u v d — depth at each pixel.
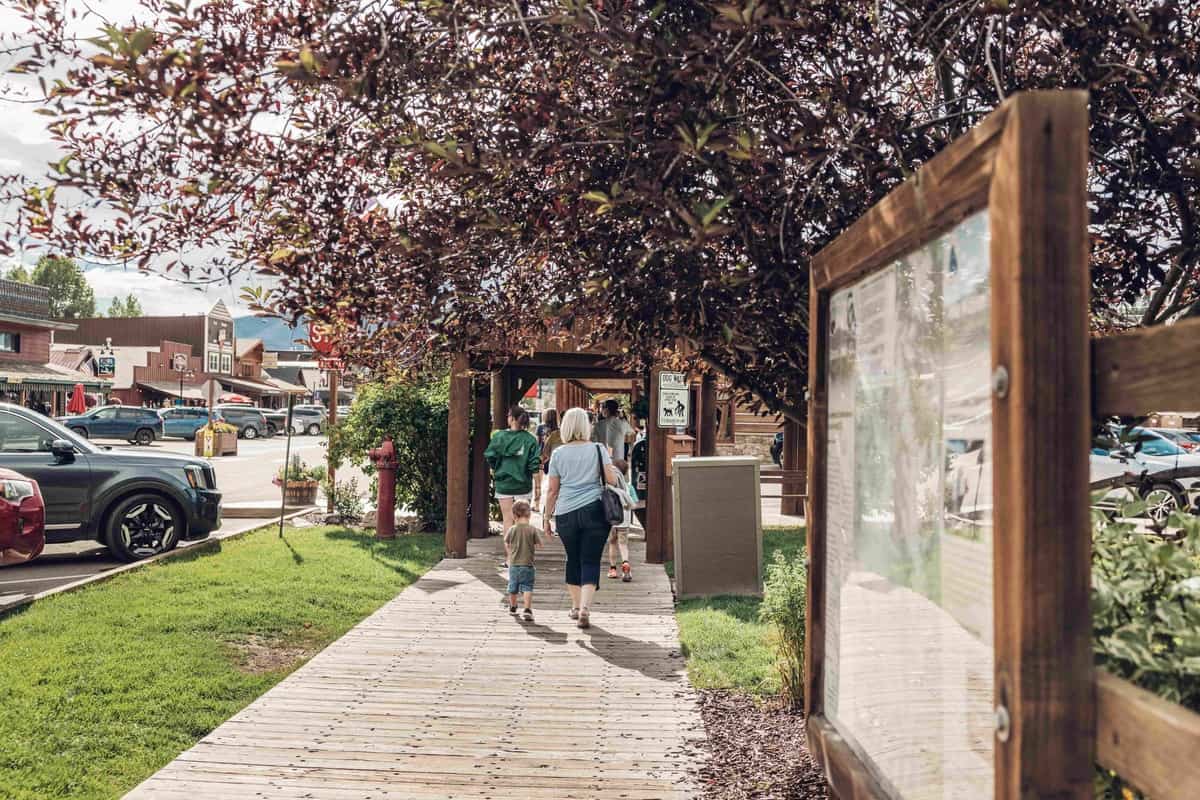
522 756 4.93
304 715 5.57
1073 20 3.03
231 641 7.34
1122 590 1.82
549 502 8.23
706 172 3.49
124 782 4.57
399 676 6.44
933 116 3.84
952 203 1.77
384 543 12.83
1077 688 1.43
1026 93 1.45
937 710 1.96
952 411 1.88
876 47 3.33
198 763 4.77
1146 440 3.14
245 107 3.00
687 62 2.86
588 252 3.58
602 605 8.94
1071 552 1.43
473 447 13.77
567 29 3.04
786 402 4.64
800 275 3.61
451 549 11.65
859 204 3.61
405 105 3.13
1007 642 1.49
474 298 4.01
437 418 14.32
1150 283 3.97
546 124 3.10
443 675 6.48
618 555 10.47
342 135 3.36
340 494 15.84
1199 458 13.37
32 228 3.26
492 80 3.39
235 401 58.69
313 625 8.02
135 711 5.56
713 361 4.38
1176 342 1.40
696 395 14.82
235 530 14.62
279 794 4.38
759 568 9.36
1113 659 1.70
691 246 2.82
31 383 46.06
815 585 2.96
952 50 3.59
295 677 6.37
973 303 1.76
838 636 2.78
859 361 2.57
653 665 6.77
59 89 3.02
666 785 4.53
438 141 3.21
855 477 2.61
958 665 1.85
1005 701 1.50
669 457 11.66
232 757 4.86
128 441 43.53
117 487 11.51
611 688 6.19
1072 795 1.43
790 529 14.46
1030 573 1.43
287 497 16.98
